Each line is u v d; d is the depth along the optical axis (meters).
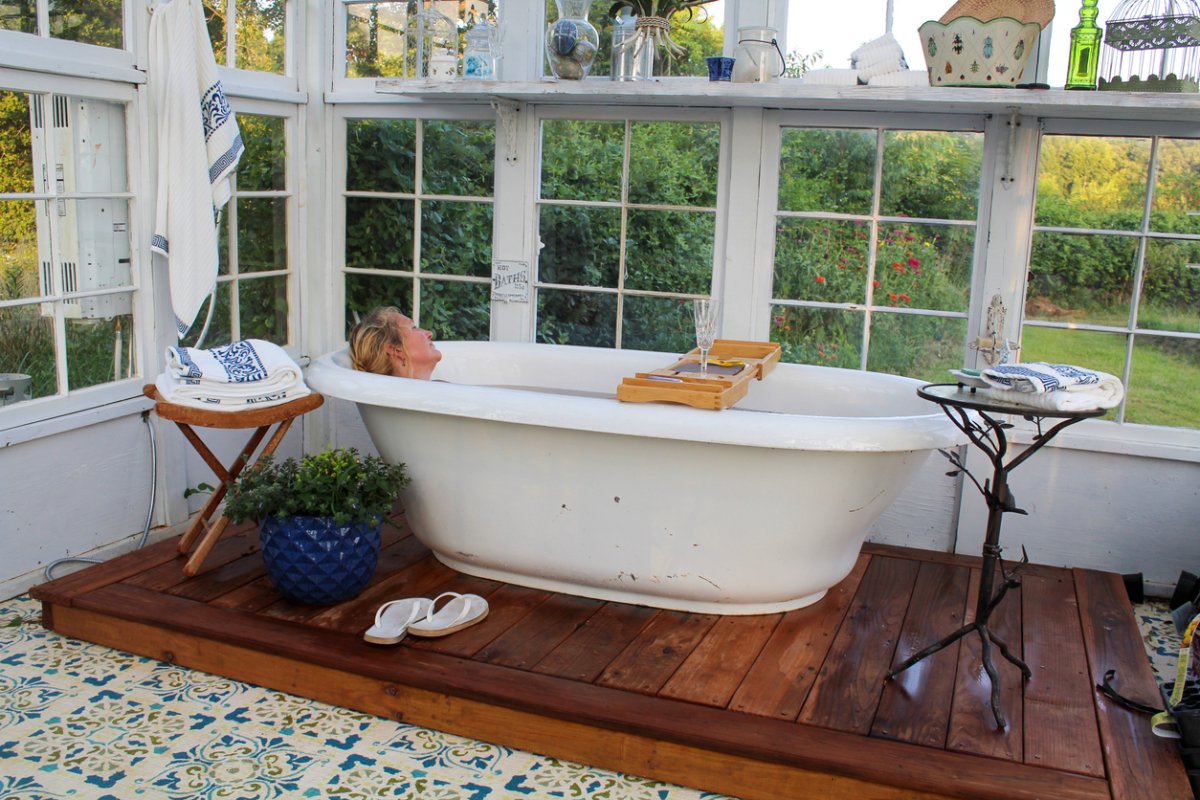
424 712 2.75
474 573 3.47
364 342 3.53
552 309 4.37
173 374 3.29
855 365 4.04
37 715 2.75
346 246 4.61
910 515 3.99
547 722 2.63
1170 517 3.71
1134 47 3.41
